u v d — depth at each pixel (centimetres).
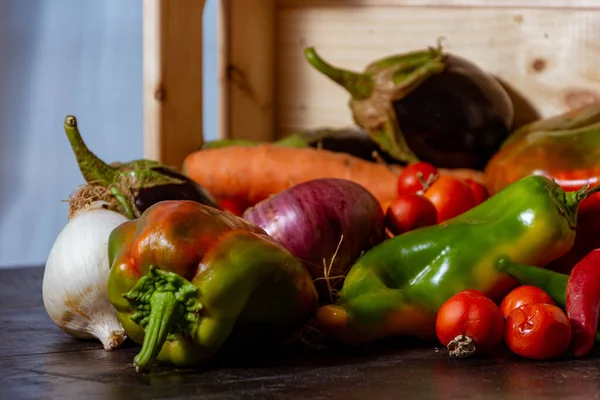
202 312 68
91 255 74
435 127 93
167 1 96
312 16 107
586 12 97
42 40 130
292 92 108
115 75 129
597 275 72
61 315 75
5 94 130
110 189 80
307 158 94
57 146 131
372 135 95
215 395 64
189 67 98
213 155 96
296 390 65
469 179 89
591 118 90
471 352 70
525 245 75
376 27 104
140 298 68
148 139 96
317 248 78
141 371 68
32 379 67
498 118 94
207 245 68
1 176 131
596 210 84
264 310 70
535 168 86
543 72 99
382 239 81
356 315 73
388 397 64
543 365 70
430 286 75
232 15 107
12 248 132
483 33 100
